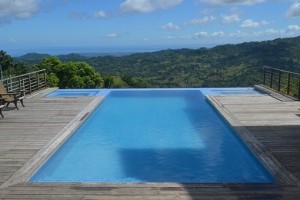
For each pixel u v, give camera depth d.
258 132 6.85
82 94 12.76
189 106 11.03
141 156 6.36
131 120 9.27
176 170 5.66
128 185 4.33
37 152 5.76
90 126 8.62
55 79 22.38
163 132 8.02
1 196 4.05
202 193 4.07
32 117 8.46
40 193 4.13
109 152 6.60
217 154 6.38
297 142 6.14
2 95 9.25
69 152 6.61
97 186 4.31
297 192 4.08
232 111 8.98
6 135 6.85
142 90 14.00
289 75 11.12
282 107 9.38
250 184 4.34
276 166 4.96
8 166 5.10
